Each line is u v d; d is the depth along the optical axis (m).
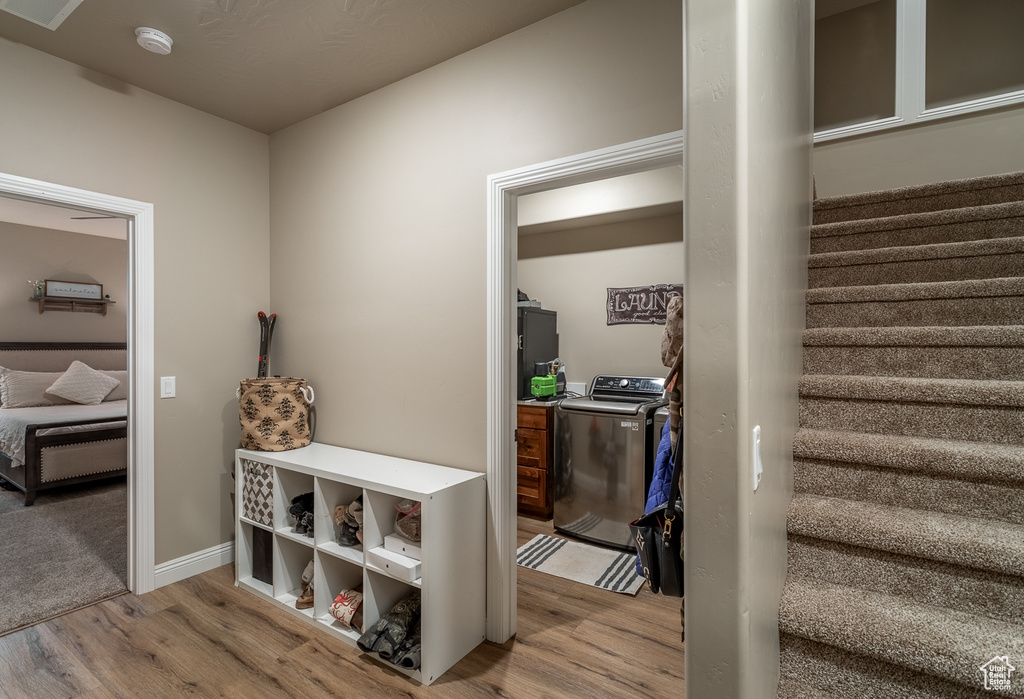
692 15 0.79
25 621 2.27
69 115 2.34
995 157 2.53
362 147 2.70
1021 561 1.05
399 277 2.55
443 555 1.96
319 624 2.24
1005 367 1.52
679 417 1.24
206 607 2.42
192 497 2.78
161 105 2.67
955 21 2.62
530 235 4.48
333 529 2.33
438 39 2.20
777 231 1.11
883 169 2.80
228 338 2.96
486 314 2.24
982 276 1.84
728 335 0.77
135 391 2.57
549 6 1.99
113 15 2.01
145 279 2.59
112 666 1.96
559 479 3.50
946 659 0.97
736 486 0.77
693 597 0.81
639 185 3.55
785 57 1.26
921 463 1.31
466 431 2.31
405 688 1.86
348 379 2.78
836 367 1.77
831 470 1.45
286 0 1.93
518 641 2.18
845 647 1.07
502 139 2.19
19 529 3.44
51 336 5.54
